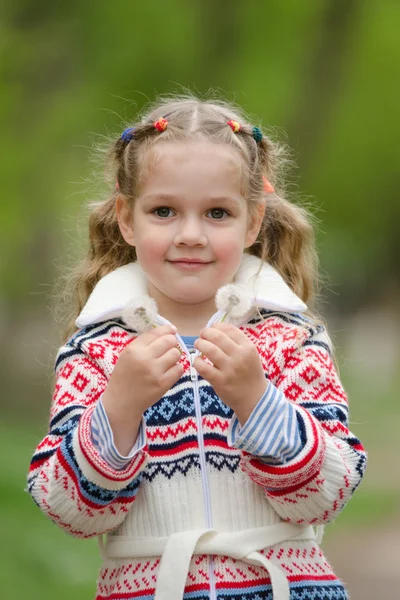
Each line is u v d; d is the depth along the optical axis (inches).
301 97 970.1
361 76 1087.0
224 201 201.6
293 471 183.5
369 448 1010.1
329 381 203.5
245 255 221.1
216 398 200.4
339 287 2421.3
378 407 1386.6
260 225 219.6
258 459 187.0
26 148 940.0
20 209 952.3
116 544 197.5
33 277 1096.2
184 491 195.8
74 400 201.5
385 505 704.4
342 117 1107.9
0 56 861.8
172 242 201.5
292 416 186.7
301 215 247.0
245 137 213.3
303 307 213.6
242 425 186.4
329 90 978.7
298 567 195.3
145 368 183.6
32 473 195.8
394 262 2233.0
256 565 192.9
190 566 193.2
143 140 209.3
